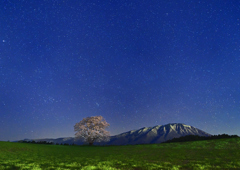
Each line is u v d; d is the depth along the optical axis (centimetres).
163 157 2580
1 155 2717
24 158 2469
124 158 2530
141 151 3591
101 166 1686
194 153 2939
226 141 4175
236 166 1708
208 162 2005
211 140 4609
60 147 4738
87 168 1521
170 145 4447
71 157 2698
